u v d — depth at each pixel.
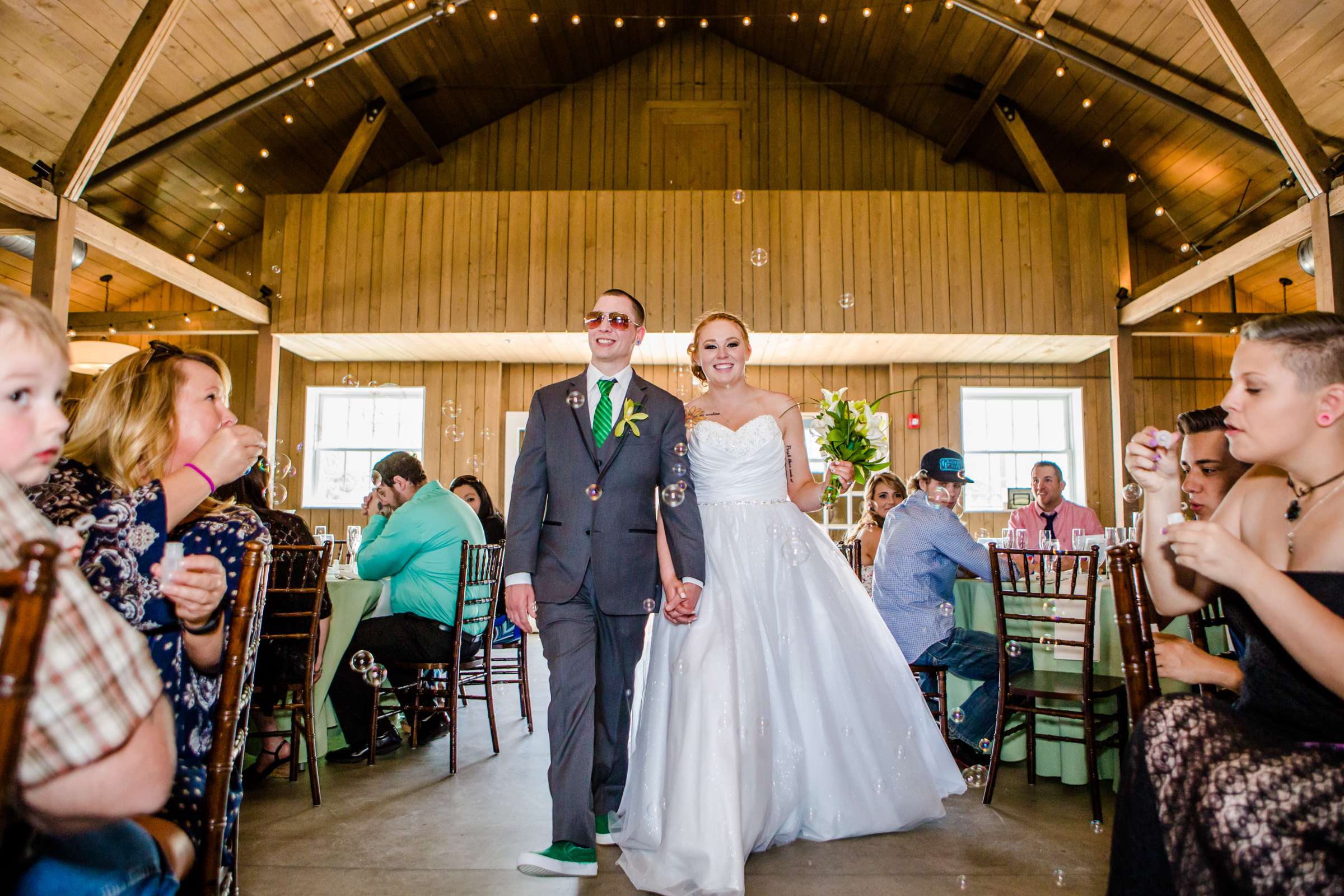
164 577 1.13
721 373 2.66
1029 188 9.02
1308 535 1.19
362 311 7.71
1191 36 6.19
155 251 6.21
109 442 1.40
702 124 9.17
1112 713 3.11
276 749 3.22
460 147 9.17
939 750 2.76
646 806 2.28
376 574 3.71
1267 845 0.96
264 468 3.05
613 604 2.24
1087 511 5.59
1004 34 7.16
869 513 4.53
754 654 2.29
